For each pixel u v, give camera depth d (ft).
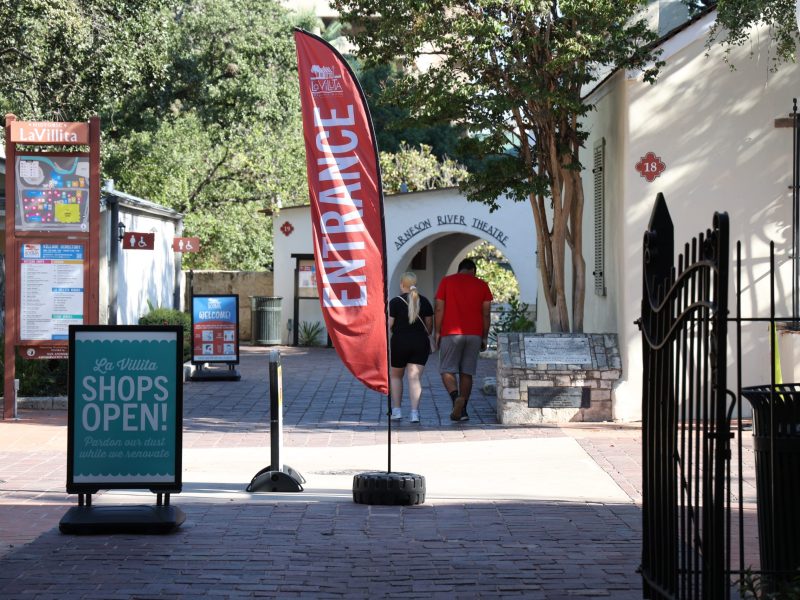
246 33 133.49
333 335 38.83
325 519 34.22
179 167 143.43
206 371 85.56
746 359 57.36
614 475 42.42
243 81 134.51
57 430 57.00
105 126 127.44
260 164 151.02
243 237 153.17
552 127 61.98
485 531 32.37
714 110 58.23
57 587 25.68
